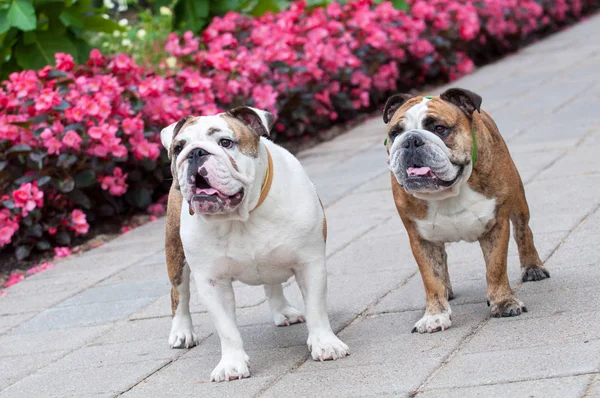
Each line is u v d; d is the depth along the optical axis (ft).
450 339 23.47
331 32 58.54
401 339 24.26
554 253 29.43
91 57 45.19
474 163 24.02
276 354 25.03
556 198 35.55
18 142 40.83
